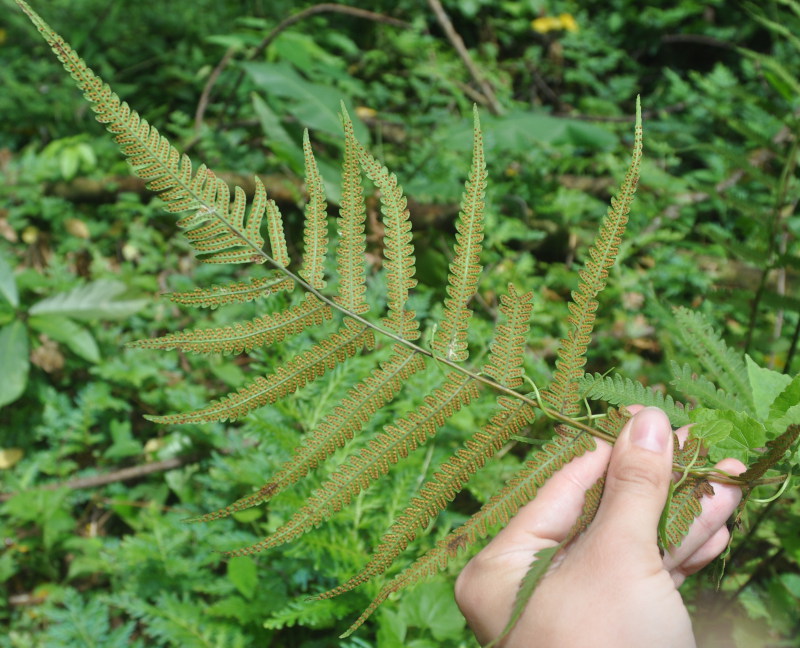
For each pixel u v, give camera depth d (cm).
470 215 93
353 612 198
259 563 214
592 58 570
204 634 199
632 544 99
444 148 399
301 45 435
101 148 437
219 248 90
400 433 96
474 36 617
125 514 265
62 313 307
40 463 286
